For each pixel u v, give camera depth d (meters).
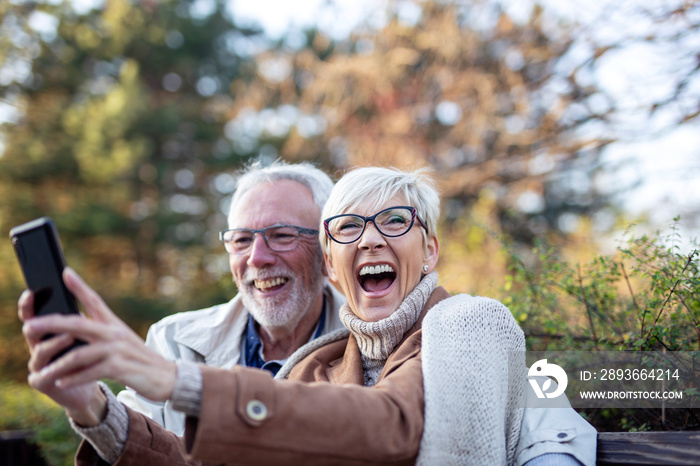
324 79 8.85
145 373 1.10
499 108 7.32
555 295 2.19
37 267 1.14
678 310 1.77
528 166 6.67
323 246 1.83
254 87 11.32
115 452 1.36
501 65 7.12
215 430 1.13
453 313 1.47
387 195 1.70
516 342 1.52
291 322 2.29
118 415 1.37
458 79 7.62
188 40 15.23
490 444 1.30
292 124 10.96
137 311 12.16
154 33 14.75
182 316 2.42
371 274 1.71
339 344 1.78
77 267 11.93
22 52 13.72
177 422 2.04
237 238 2.31
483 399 1.33
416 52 7.96
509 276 2.26
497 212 6.59
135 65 13.77
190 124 14.47
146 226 13.32
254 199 2.33
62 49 14.12
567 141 6.03
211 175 14.79
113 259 13.88
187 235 13.86
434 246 1.80
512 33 7.00
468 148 7.93
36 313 1.13
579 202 8.99
